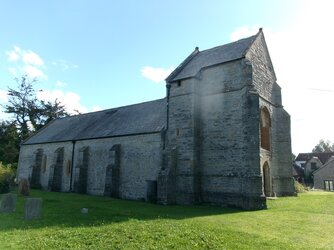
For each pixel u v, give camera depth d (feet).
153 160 76.59
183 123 72.54
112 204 64.90
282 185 79.51
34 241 29.73
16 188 92.89
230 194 64.75
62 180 103.96
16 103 172.45
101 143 92.38
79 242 30.09
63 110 185.47
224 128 68.90
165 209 58.54
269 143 76.95
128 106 107.96
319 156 218.38
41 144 119.14
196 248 29.84
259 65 76.54
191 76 73.10
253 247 30.30
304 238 34.68
